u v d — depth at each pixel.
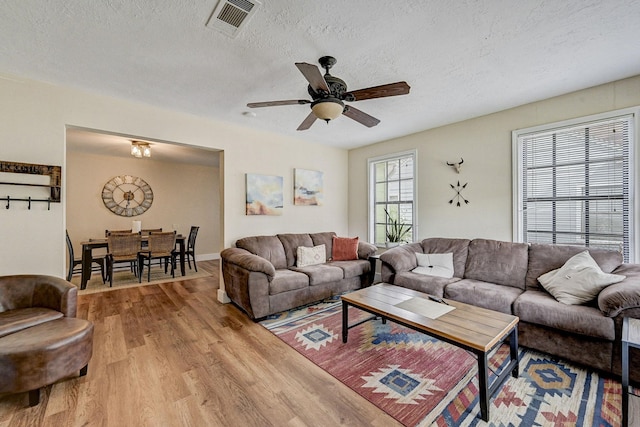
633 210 2.62
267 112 3.41
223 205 3.82
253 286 3.01
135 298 3.88
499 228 3.46
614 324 1.97
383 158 4.81
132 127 3.07
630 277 2.26
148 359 2.25
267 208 4.23
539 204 3.22
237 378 2.01
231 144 3.86
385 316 2.13
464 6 1.67
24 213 2.52
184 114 3.43
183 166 6.92
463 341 1.68
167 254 5.12
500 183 3.44
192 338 2.64
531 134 3.20
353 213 5.37
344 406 1.73
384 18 1.78
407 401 1.77
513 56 2.23
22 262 2.51
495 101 3.14
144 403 1.74
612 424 1.56
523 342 2.39
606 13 1.74
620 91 2.65
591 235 2.89
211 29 1.88
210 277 5.16
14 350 1.64
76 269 5.43
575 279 2.39
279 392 1.86
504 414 1.65
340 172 5.36
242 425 1.57
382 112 3.44
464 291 2.80
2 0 1.59
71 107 2.74
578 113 2.88
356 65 2.35
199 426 1.56
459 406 1.72
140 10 1.70
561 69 2.44
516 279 2.96
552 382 1.96
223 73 2.47
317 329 2.85
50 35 1.93
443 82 2.67
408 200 4.55
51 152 2.63
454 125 3.85
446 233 3.96
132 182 6.20
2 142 2.43
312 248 4.23
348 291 4.02
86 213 5.69
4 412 1.65
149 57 2.22
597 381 1.96
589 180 2.89
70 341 1.83
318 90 2.04
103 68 2.38
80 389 1.87
